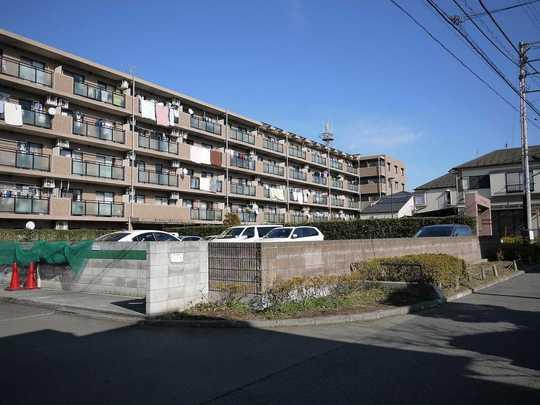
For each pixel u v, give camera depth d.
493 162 41.75
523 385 5.11
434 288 10.96
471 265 18.86
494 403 4.59
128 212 33.66
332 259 12.44
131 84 35.47
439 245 17.72
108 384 5.30
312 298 10.02
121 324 8.94
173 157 37.75
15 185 28.39
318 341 7.30
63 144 30.06
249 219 46.56
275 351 6.72
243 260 10.38
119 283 12.46
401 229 27.62
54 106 29.72
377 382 5.25
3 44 28.02
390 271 12.33
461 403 4.59
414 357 6.28
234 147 47.06
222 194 43.31
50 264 14.01
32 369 5.92
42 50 29.27
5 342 7.48
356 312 9.14
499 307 10.33
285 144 54.12
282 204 53.66
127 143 33.84
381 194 68.44
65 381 5.43
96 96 31.92
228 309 9.58
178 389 5.10
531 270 19.58
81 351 6.86
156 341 7.48
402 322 8.73
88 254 13.14
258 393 4.94
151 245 9.30
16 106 27.11
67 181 30.70
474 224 25.00
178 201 39.09
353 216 69.19
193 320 8.77
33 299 11.66
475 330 7.97
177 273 9.76
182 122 38.81
